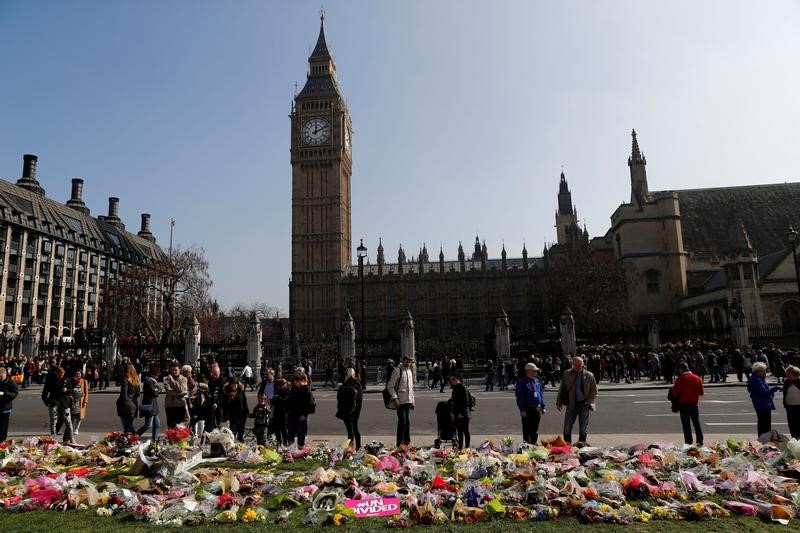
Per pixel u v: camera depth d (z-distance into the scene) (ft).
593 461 35.47
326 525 26.09
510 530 24.75
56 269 309.42
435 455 39.81
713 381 124.77
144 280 219.00
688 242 267.39
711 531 24.29
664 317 249.75
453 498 28.89
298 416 45.85
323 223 445.37
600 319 223.10
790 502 27.22
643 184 280.92
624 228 258.37
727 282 194.08
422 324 444.55
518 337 171.83
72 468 38.45
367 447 44.68
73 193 378.73
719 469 33.14
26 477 35.83
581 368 45.29
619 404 82.99
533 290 440.04
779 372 118.21
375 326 442.09
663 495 29.07
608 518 25.70
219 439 42.70
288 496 29.50
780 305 190.70
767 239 264.52
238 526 26.14
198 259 233.55
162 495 30.86
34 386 147.84
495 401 92.89
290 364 159.63
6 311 271.69
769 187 286.25
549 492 28.94
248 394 115.44
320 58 469.98
